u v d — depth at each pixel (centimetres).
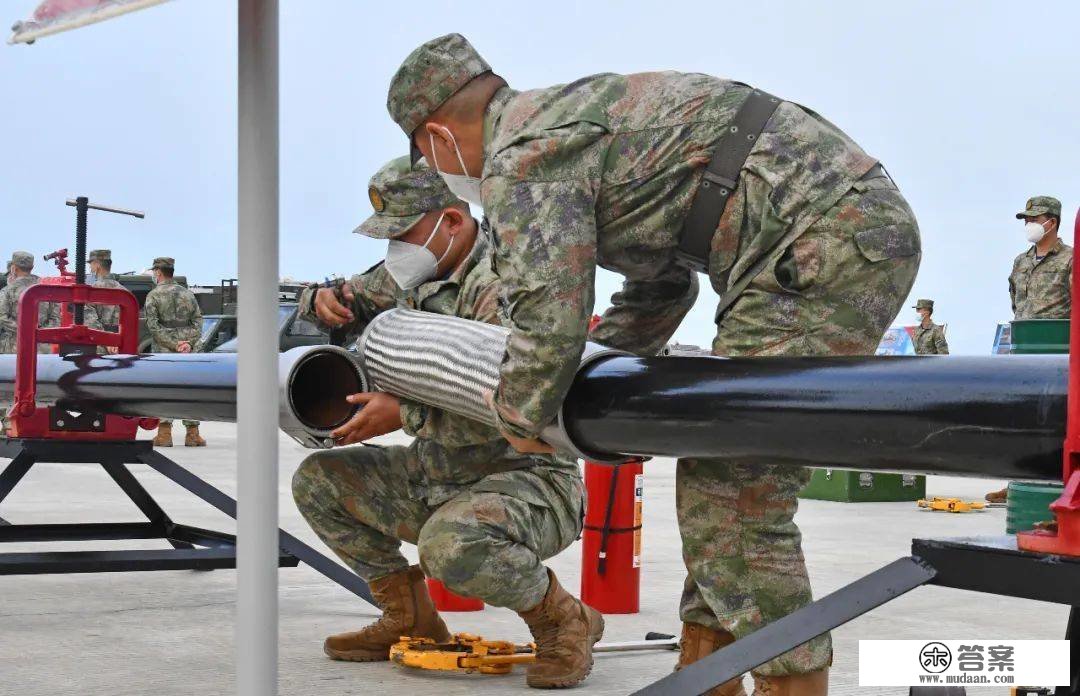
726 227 216
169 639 368
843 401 180
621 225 220
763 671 220
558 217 209
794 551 224
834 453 184
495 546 295
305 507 340
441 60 235
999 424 163
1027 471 165
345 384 297
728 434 196
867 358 185
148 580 483
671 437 206
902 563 162
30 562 379
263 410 159
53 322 1246
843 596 162
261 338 159
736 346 218
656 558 559
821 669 221
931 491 965
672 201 217
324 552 553
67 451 428
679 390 203
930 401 171
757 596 221
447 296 315
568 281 207
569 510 319
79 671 325
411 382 272
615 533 417
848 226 210
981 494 934
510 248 211
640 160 215
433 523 298
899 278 217
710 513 222
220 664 334
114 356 405
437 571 296
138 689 305
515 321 211
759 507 221
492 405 218
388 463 335
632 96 219
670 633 383
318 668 333
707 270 226
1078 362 150
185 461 1079
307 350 287
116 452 437
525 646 339
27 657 342
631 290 269
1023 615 419
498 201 214
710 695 255
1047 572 148
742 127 214
